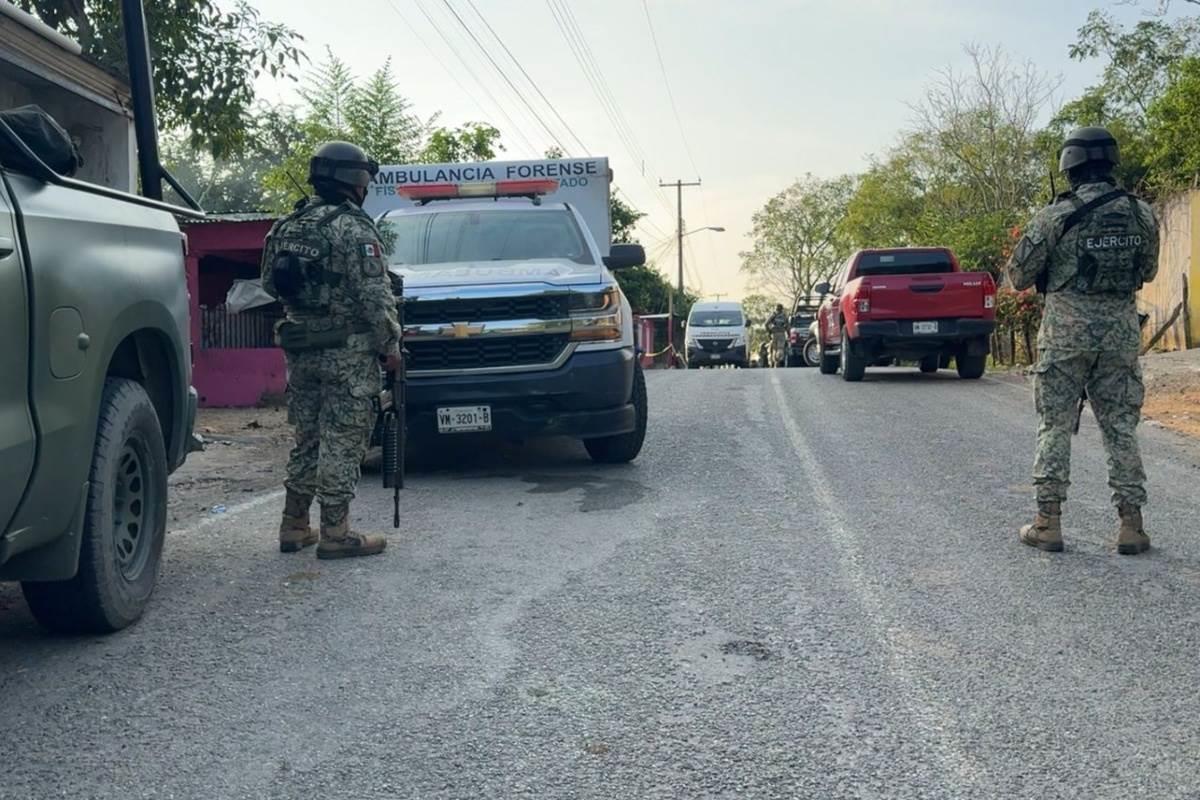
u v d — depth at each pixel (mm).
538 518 6746
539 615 4820
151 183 5461
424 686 4027
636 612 4848
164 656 4355
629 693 3947
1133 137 28422
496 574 5477
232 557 5930
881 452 9125
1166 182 23719
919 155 41219
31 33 9719
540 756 3453
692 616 4785
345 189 5836
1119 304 5773
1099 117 30438
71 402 4043
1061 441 5875
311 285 5625
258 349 15805
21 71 10258
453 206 9664
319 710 3820
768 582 5285
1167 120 24266
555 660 4277
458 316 7762
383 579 5422
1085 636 4520
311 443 5953
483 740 3572
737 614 4809
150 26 13648
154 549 4930
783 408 12477
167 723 3717
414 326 7734
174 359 5090
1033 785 3250
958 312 15742
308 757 3457
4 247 3615
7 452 3588
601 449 8609
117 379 4699
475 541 6176
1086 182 5855
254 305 15836
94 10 13602
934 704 3830
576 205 12438
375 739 3584
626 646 4422
